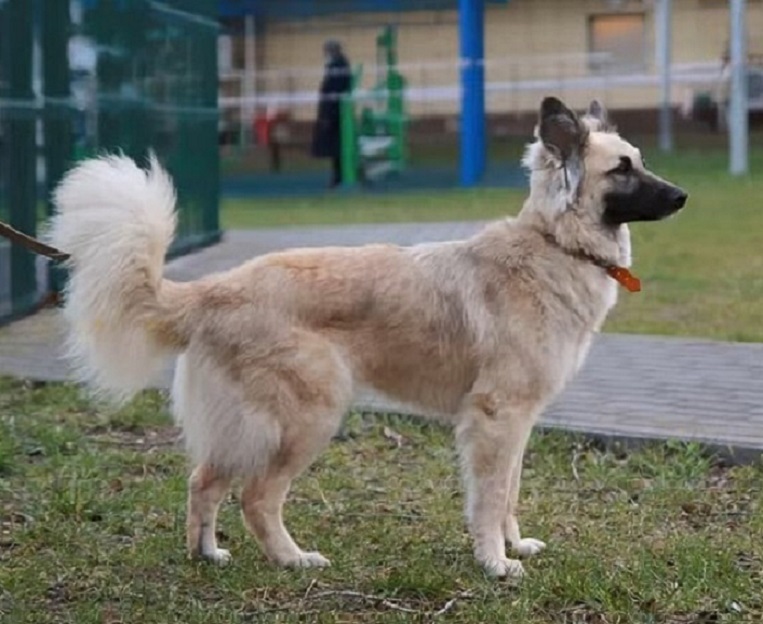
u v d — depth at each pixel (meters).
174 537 6.88
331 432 6.43
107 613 5.87
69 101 13.50
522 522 7.23
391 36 35.00
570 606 5.88
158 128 15.59
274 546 6.47
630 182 6.63
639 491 7.83
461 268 6.61
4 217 12.45
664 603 5.85
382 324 6.50
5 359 11.07
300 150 41.84
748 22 40.12
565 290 6.57
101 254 6.28
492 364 6.49
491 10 41.91
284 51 43.34
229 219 22.98
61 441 8.66
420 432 9.01
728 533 6.96
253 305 6.34
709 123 39.19
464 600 6.00
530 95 41.47
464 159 29.28
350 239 18.48
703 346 11.69
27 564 6.48
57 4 13.32
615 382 10.32
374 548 6.77
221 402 6.34
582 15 41.41
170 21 16.03
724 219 21.00
